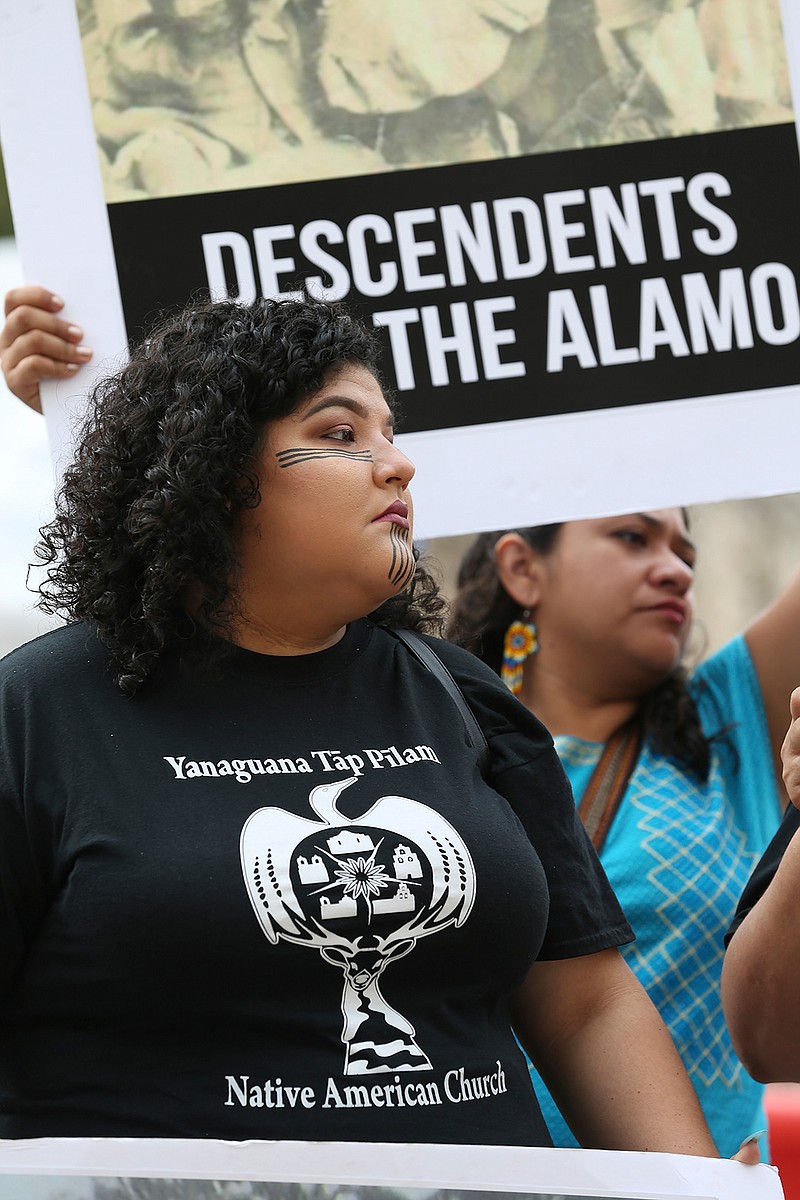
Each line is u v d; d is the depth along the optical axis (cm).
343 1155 170
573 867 215
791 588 324
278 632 208
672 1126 207
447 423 280
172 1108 180
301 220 281
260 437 204
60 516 214
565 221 283
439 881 189
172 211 280
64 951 185
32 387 285
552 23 285
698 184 285
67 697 198
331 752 198
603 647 322
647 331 283
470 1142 184
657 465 282
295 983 183
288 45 282
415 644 222
